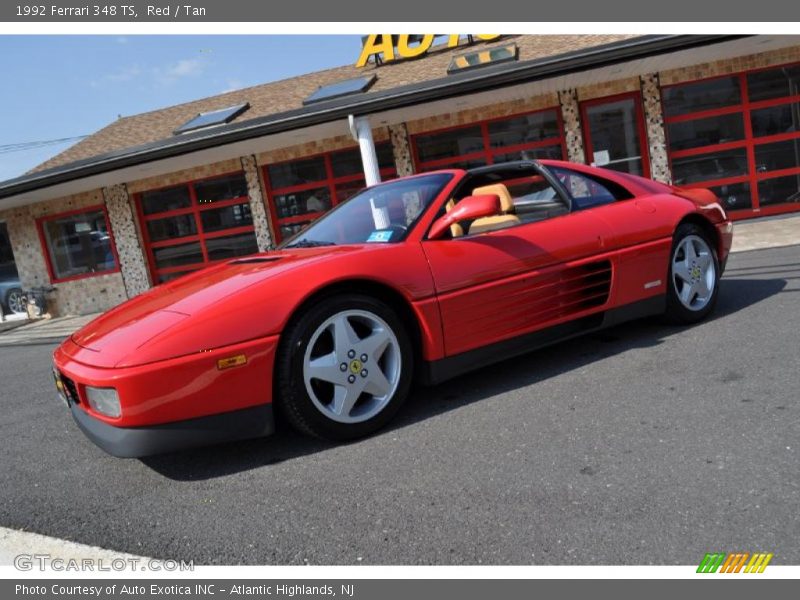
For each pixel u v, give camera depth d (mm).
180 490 2484
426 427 2789
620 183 3787
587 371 3271
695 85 9992
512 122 10617
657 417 2561
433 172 3492
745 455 2148
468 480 2232
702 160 10164
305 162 11719
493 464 2332
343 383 2660
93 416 2434
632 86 10094
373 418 2752
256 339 2447
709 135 10094
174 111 14898
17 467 3037
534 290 3178
